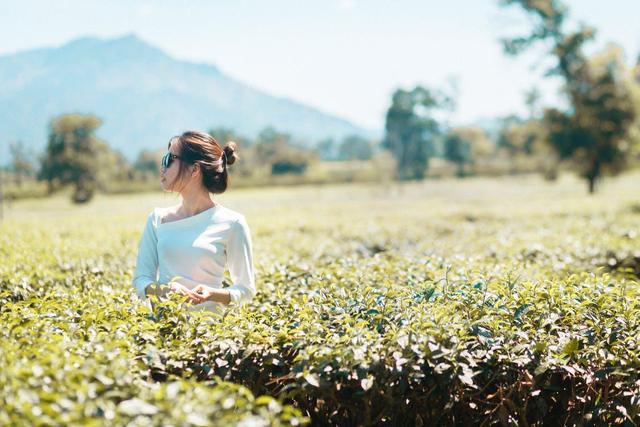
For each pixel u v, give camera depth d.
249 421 2.12
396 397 3.08
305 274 5.60
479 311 3.57
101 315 3.41
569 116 39.34
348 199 46.09
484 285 4.00
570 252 8.08
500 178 91.38
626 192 37.94
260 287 5.29
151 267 4.04
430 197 45.44
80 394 2.22
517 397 3.41
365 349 2.98
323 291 4.21
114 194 82.38
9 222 15.63
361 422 3.13
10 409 2.16
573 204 23.27
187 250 3.91
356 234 11.82
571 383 3.59
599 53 39.00
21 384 2.31
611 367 3.42
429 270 4.89
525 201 29.30
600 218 16.45
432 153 123.56
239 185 86.19
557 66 39.44
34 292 5.10
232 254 4.03
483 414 3.42
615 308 3.78
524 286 4.00
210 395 2.25
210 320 3.41
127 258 7.59
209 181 4.00
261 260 6.57
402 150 100.69
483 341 3.25
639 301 3.84
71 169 63.09
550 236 10.13
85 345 2.86
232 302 3.83
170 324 3.32
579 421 3.56
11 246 7.98
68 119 63.81
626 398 3.55
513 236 10.42
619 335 3.55
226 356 3.15
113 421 2.13
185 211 4.09
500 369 3.29
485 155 118.00
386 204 30.89
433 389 3.12
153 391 2.40
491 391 3.41
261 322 3.47
